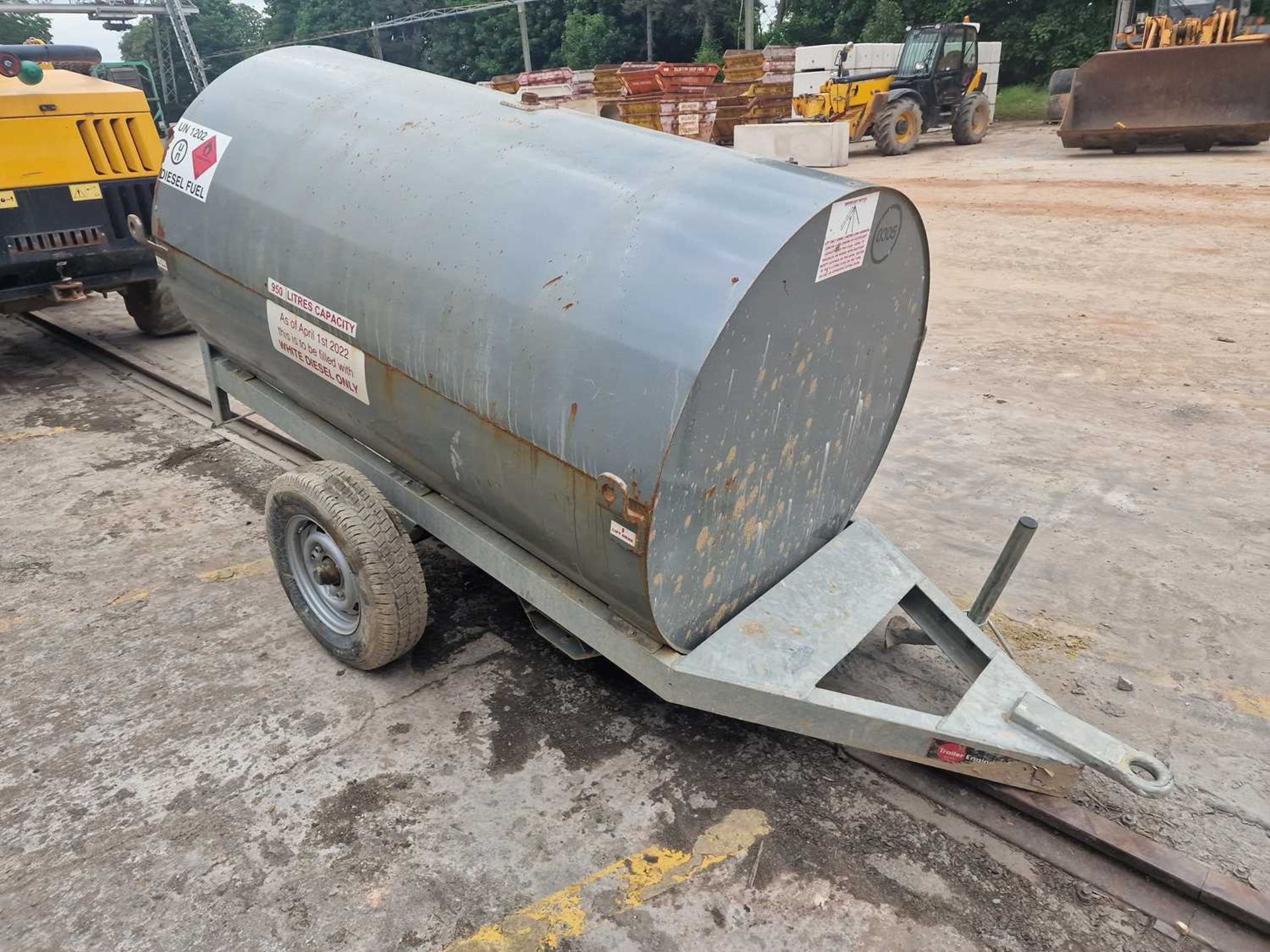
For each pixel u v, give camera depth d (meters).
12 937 2.28
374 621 2.97
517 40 50.75
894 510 4.42
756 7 40.16
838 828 2.61
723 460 2.33
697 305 2.12
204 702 3.13
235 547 4.18
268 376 3.69
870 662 3.32
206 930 2.29
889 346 2.88
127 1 54.59
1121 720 3.01
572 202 2.47
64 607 3.71
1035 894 2.41
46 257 5.82
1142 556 3.97
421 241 2.69
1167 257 8.85
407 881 2.43
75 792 2.74
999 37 27.88
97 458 5.18
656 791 2.74
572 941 2.26
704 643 2.58
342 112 3.17
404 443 2.98
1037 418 5.43
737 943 2.26
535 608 3.04
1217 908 2.34
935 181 13.99
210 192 3.44
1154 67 14.37
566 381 2.29
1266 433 5.09
